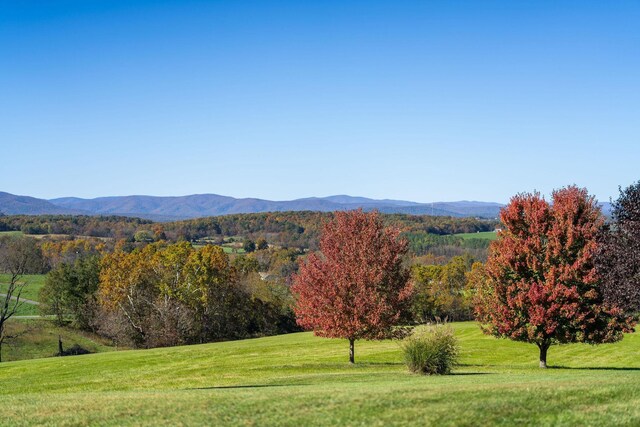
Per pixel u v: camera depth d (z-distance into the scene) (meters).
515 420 11.72
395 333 32.06
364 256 31.25
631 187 24.05
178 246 74.75
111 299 71.31
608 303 26.45
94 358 40.19
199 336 74.69
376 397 14.03
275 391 16.55
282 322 85.56
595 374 23.19
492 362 37.84
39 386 27.05
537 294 27.80
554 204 29.19
